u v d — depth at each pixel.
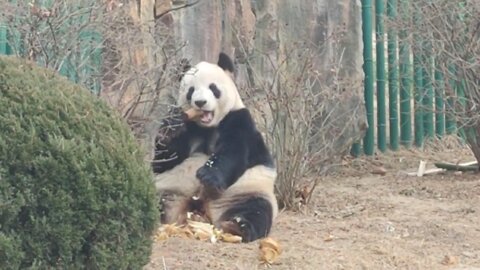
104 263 6.05
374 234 9.99
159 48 10.45
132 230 6.21
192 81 9.59
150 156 9.96
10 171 5.85
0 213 5.75
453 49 13.95
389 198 12.56
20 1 8.84
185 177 9.71
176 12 12.51
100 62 9.73
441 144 17.81
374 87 17.06
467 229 10.27
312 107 12.04
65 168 5.93
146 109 9.80
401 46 17.05
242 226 9.23
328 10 15.43
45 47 8.87
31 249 5.86
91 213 5.99
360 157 16.30
